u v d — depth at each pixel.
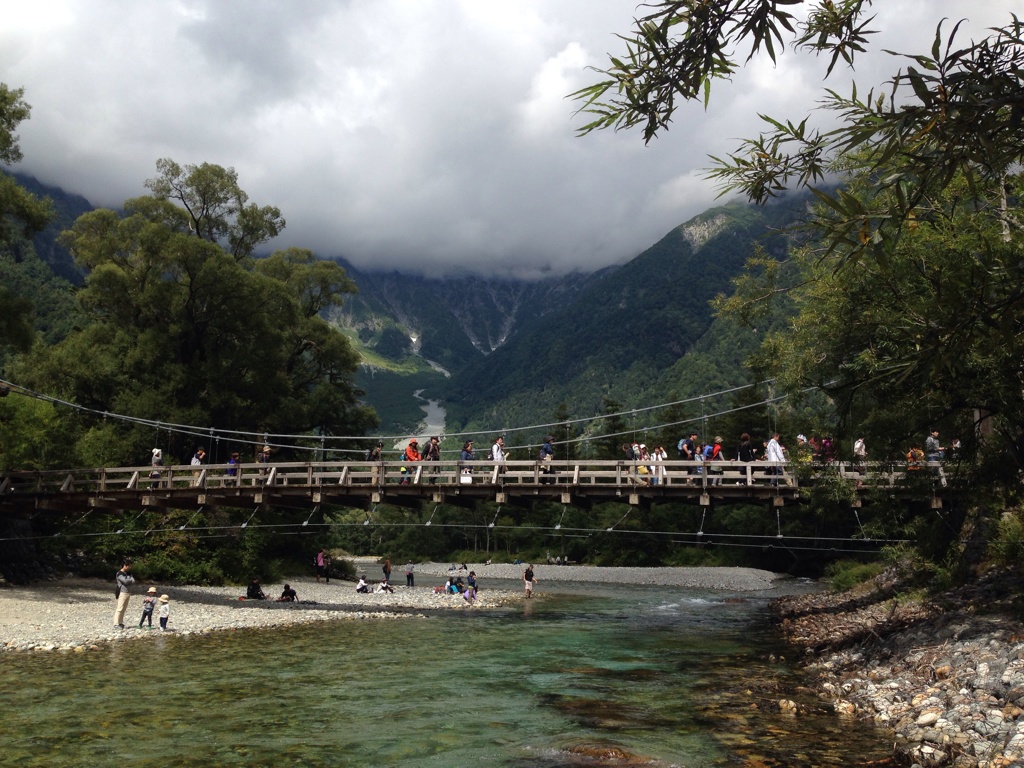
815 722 10.41
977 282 3.54
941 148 3.06
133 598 26.44
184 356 43.03
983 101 2.85
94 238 43.75
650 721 10.72
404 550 90.44
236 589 33.56
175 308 40.97
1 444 29.45
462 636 21.11
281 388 45.62
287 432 47.16
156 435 37.09
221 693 12.59
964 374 8.97
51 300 109.75
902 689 11.42
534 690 13.12
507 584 53.88
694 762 8.62
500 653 17.78
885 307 9.93
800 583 52.81
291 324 47.94
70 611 22.36
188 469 27.81
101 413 36.69
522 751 9.21
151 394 38.53
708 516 69.94
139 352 39.62
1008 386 8.71
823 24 3.52
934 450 15.17
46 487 28.42
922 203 9.14
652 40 3.81
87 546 31.80
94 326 41.50
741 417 61.03
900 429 12.06
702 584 53.41
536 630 23.12
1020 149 3.04
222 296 41.56
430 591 39.59
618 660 16.77
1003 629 12.45
